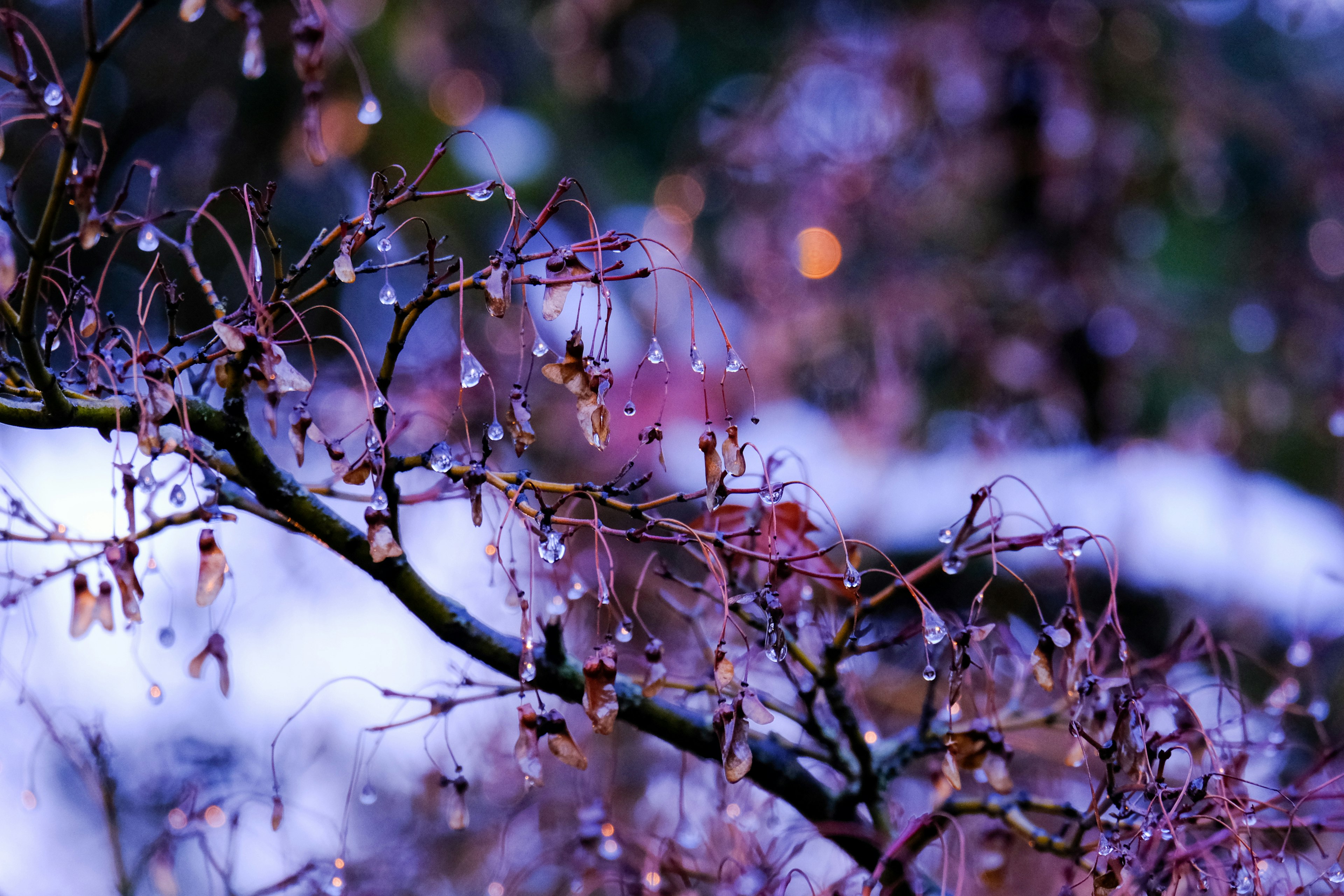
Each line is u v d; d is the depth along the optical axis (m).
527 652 1.22
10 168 2.31
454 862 1.50
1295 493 3.27
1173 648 1.33
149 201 1.21
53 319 1.24
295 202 2.59
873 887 1.28
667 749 1.48
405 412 1.30
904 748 1.32
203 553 1.21
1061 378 3.36
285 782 1.61
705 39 4.13
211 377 1.28
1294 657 1.36
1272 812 1.32
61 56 2.60
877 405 3.12
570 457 2.57
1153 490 3.00
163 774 1.57
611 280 1.21
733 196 3.77
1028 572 2.06
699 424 2.89
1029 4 3.45
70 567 1.24
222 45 2.58
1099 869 1.26
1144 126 3.66
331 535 1.26
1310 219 3.76
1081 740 1.25
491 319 1.98
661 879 1.34
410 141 2.63
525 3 3.57
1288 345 3.59
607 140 4.08
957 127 3.49
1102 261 3.54
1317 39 4.35
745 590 1.30
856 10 3.80
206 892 1.48
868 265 3.52
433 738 1.58
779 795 1.32
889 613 1.66
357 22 2.65
